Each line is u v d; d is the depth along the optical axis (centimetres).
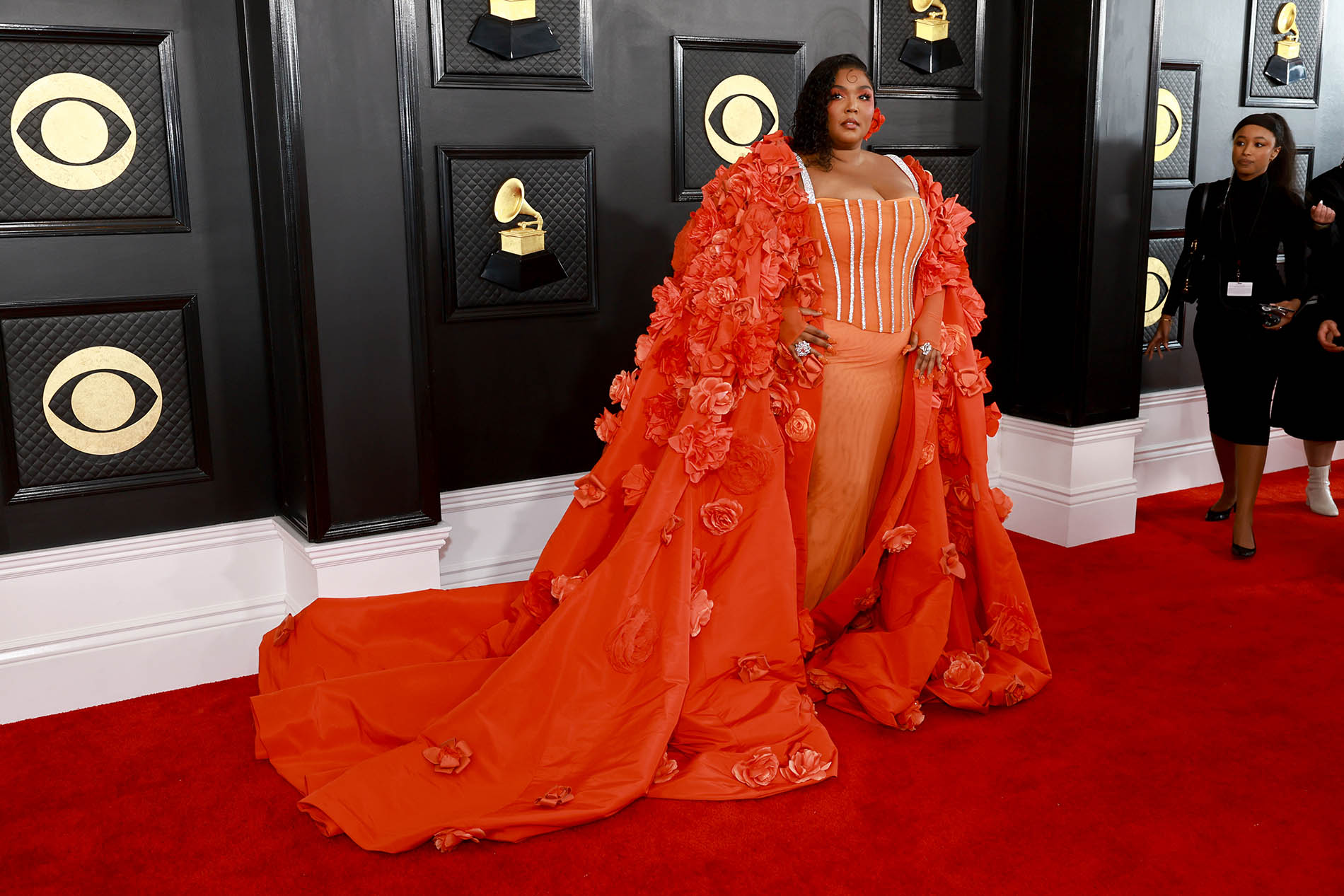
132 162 289
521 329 341
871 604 302
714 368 267
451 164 321
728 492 272
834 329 281
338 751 260
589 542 283
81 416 294
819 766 248
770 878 215
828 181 283
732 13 353
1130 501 419
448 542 339
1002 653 298
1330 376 414
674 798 242
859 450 293
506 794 236
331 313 285
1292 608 344
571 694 249
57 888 215
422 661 288
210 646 310
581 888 213
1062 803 239
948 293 302
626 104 343
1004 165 414
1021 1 401
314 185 277
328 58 274
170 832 234
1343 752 258
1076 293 396
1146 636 325
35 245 281
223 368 308
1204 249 396
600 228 346
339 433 292
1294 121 473
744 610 271
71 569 294
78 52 279
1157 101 396
